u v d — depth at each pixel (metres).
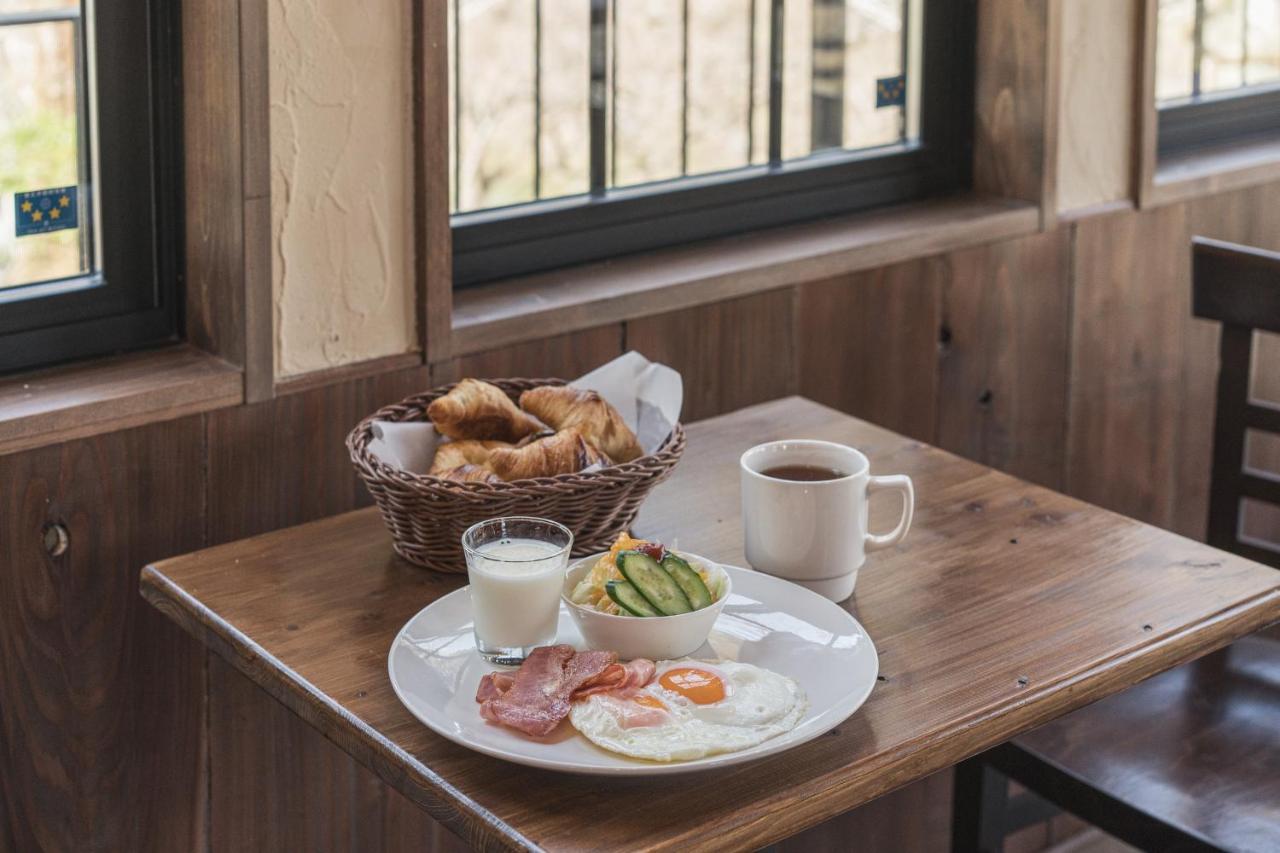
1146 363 2.36
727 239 1.98
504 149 1.79
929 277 2.05
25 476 1.37
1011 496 1.48
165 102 1.50
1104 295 2.26
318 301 1.53
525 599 1.12
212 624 1.23
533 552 1.16
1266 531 2.60
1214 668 1.70
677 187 1.93
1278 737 1.57
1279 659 1.71
